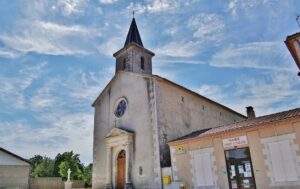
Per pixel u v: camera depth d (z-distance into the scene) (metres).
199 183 15.59
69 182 26.25
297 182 12.15
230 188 14.28
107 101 24.34
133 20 29.97
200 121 22.73
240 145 14.35
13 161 22.41
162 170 17.56
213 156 15.34
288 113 14.57
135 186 18.73
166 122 19.39
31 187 27.03
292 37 12.81
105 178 21.58
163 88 20.41
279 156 12.92
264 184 13.14
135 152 19.59
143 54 25.94
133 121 20.75
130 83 22.28
